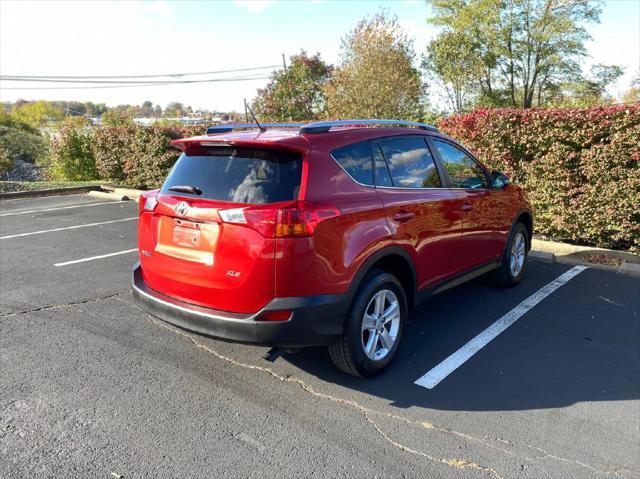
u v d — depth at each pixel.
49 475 2.62
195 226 3.34
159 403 3.32
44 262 6.80
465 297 5.45
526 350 4.19
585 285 5.83
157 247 3.59
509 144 7.74
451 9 32.38
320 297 3.18
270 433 3.02
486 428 3.11
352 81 19.38
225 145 3.43
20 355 3.98
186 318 3.38
